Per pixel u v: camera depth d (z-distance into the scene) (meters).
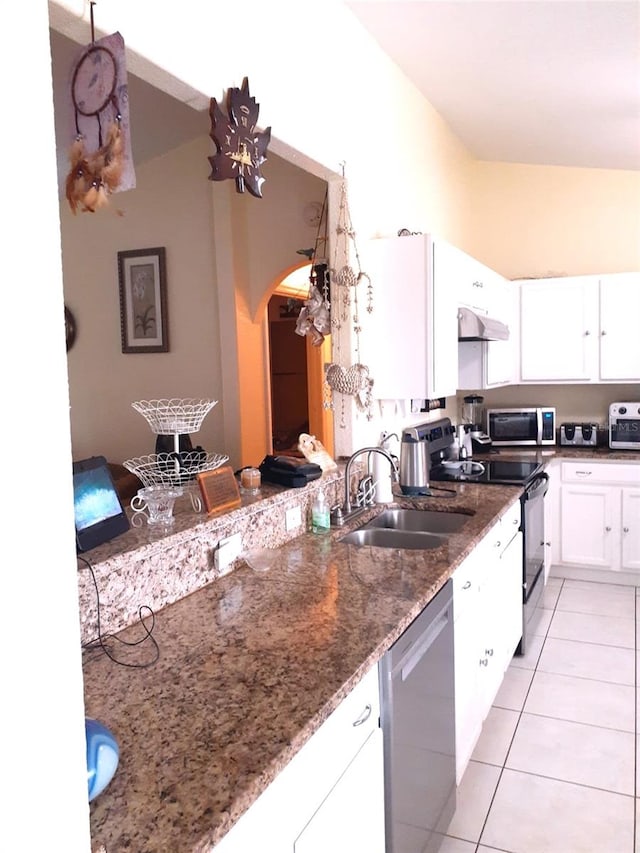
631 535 4.29
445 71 3.30
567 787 2.31
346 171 2.71
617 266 4.68
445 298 3.01
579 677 3.12
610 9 2.42
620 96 3.24
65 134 2.87
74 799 0.66
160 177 3.72
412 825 1.67
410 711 1.64
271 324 6.22
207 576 1.84
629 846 2.02
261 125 2.08
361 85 2.85
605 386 4.80
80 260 3.95
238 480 2.41
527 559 3.32
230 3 1.90
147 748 1.05
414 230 3.64
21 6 0.60
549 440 4.70
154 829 0.87
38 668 0.62
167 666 1.34
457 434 4.34
